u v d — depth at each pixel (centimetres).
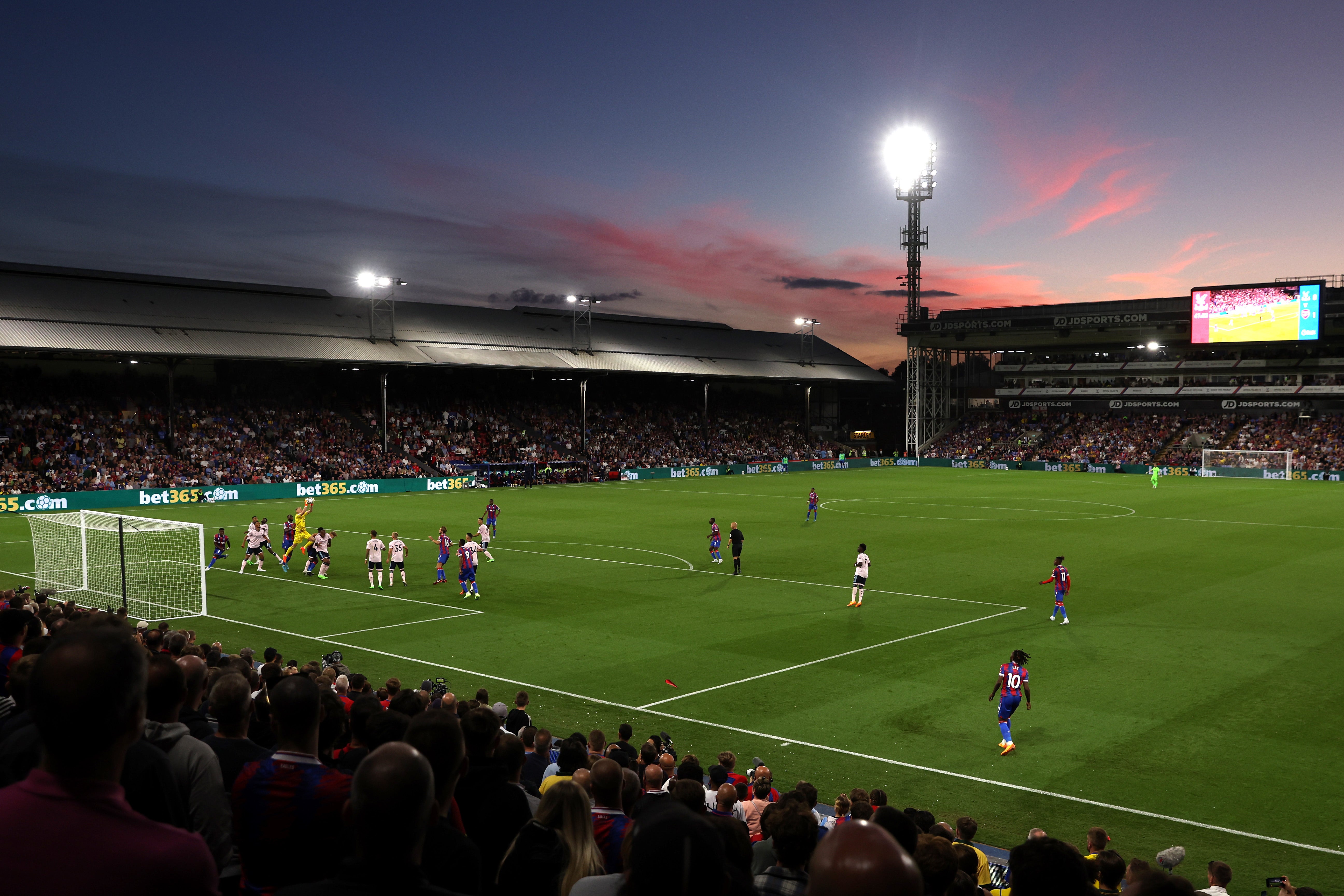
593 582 3369
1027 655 2092
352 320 8081
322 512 5703
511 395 9562
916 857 591
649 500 6506
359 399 8462
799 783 1443
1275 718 1873
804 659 2328
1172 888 318
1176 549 4156
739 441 10469
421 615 2833
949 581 3388
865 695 2044
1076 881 365
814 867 225
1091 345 10475
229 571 3591
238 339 6944
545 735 1244
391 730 658
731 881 394
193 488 6219
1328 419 9575
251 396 7875
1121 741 1748
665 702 1997
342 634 2586
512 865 496
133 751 418
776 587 3275
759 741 1764
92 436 6600
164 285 7475
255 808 454
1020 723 1855
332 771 471
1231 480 8388
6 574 3484
